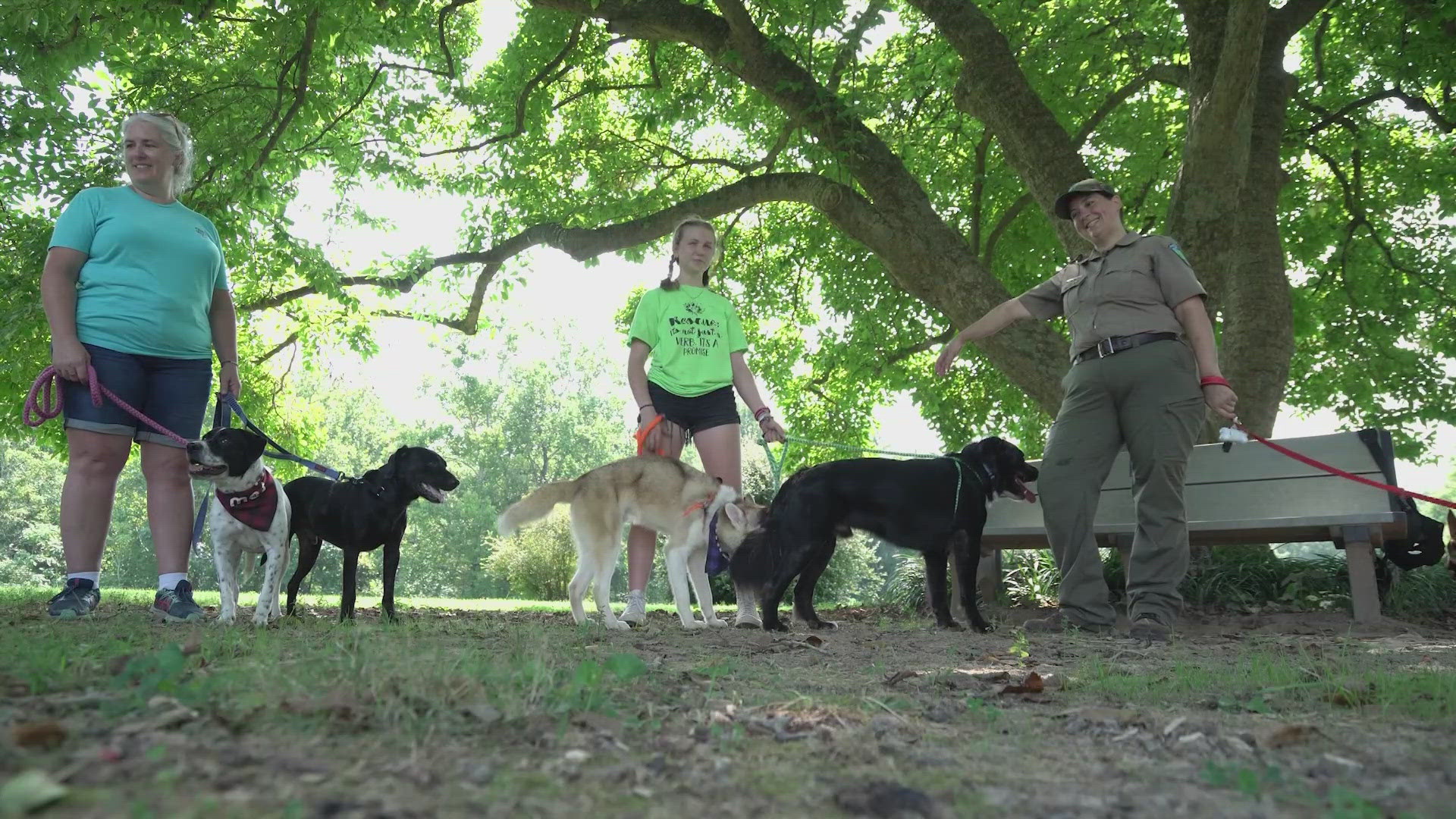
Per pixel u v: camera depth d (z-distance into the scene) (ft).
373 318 45.83
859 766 6.56
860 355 44.65
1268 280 31.76
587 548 18.75
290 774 5.49
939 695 10.24
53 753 5.65
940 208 44.11
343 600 18.85
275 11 30.91
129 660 9.08
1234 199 28.45
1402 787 6.25
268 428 46.14
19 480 146.72
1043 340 31.09
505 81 42.24
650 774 6.05
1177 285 18.02
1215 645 16.74
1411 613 25.04
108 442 16.12
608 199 43.78
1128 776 6.56
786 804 5.55
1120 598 27.45
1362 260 44.55
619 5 34.12
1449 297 44.37
